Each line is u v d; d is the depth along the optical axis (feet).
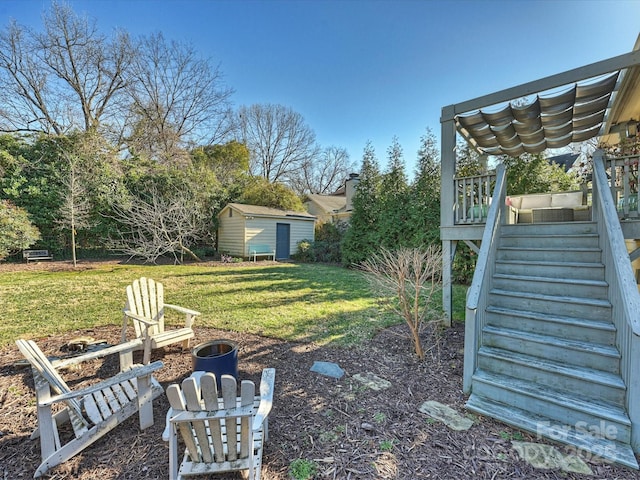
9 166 35.40
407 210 31.42
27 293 20.99
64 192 36.14
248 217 44.65
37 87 46.06
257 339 13.34
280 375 10.13
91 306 18.12
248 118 81.46
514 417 7.54
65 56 47.42
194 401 5.05
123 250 40.01
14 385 9.41
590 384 7.54
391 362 11.13
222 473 5.93
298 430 7.27
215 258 45.91
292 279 28.40
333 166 95.25
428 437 7.00
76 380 9.85
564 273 10.88
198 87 63.05
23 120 45.78
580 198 22.00
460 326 15.28
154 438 7.02
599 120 15.79
